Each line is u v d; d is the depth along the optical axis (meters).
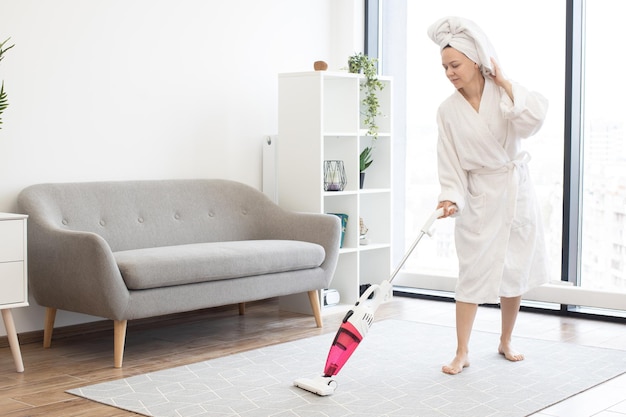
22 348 4.14
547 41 5.17
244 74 5.32
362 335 3.39
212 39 5.12
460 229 3.78
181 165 4.97
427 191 5.77
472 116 3.67
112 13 4.60
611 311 5.02
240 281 4.24
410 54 5.83
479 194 3.73
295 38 5.66
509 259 3.74
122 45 4.65
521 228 3.75
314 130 5.00
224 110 5.20
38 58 4.29
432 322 4.81
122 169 4.67
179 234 4.64
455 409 3.12
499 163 3.70
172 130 4.91
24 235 3.65
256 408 3.12
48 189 4.20
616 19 4.92
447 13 5.63
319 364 3.80
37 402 3.22
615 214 4.96
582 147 5.07
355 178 5.25
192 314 4.98
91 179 4.53
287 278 4.48
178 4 4.92
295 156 5.10
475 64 3.67
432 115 5.75
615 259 4.98
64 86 4.40
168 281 3.89
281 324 4.76
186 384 3.46
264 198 4.99
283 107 5.15
